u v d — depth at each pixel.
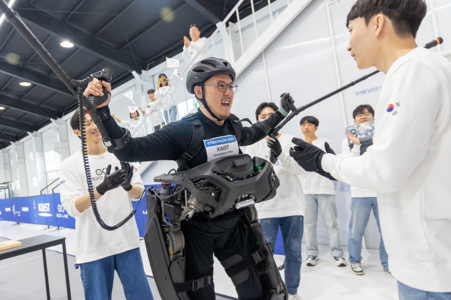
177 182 0.95
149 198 1.11
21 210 8.48
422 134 0.68
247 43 5.67
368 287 2.32
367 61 0.87
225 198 0.92
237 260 1.18
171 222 1.03
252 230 1.23
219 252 1.20
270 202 2.17
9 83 10.05
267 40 3.90
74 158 1.71
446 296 0.69
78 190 1.61
